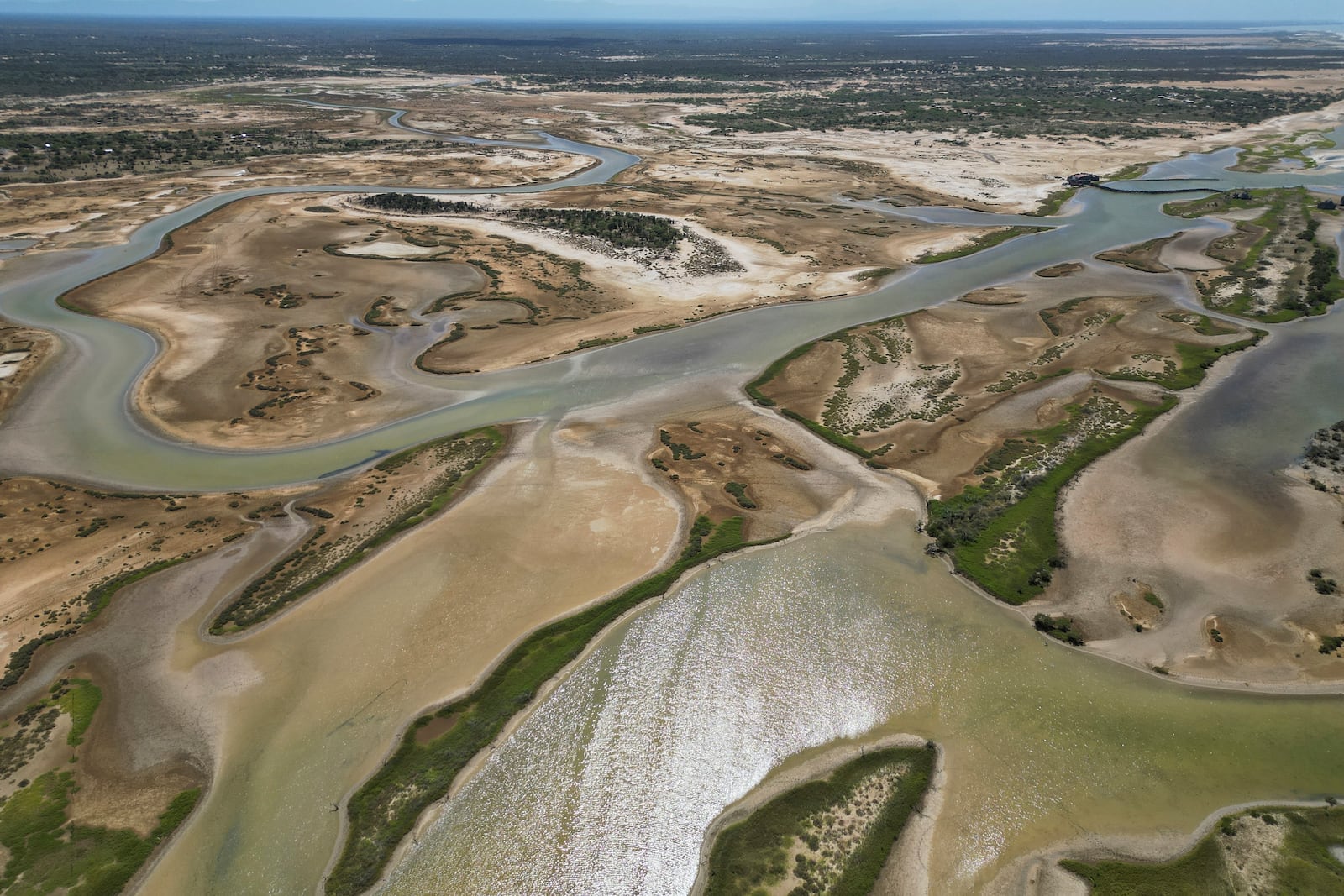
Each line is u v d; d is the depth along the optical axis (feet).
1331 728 95.96
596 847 85.25
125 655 110.73
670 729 98.27
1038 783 90.48
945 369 196.65
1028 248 293.23
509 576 124.57
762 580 122.72
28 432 170.91
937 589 120.37
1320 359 191.11
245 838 86.43
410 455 161.89
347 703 102.47
